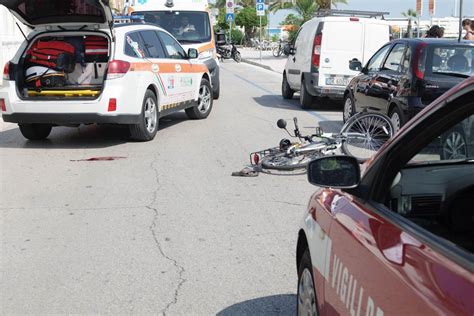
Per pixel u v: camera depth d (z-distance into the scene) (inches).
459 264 75.9
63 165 344.5
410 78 354.6
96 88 382.6
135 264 200.7
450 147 144.7
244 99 667.4
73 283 186.4
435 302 73.6
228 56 1469.0
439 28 538.0
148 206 264.8
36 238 226.1
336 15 596.1
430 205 117.0
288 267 197.5
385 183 108.9
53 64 386.6
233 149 384.2
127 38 395.9
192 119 514.3
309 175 115.6
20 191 290.4
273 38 2240.4
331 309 111.1
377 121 339.9
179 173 323.3
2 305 171.9
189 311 167.8
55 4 374.6
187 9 631.2
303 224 138.0
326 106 605.6
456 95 90.0
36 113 382.6
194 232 231.5
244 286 183.5
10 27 870.4
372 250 94.7
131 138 414.3
